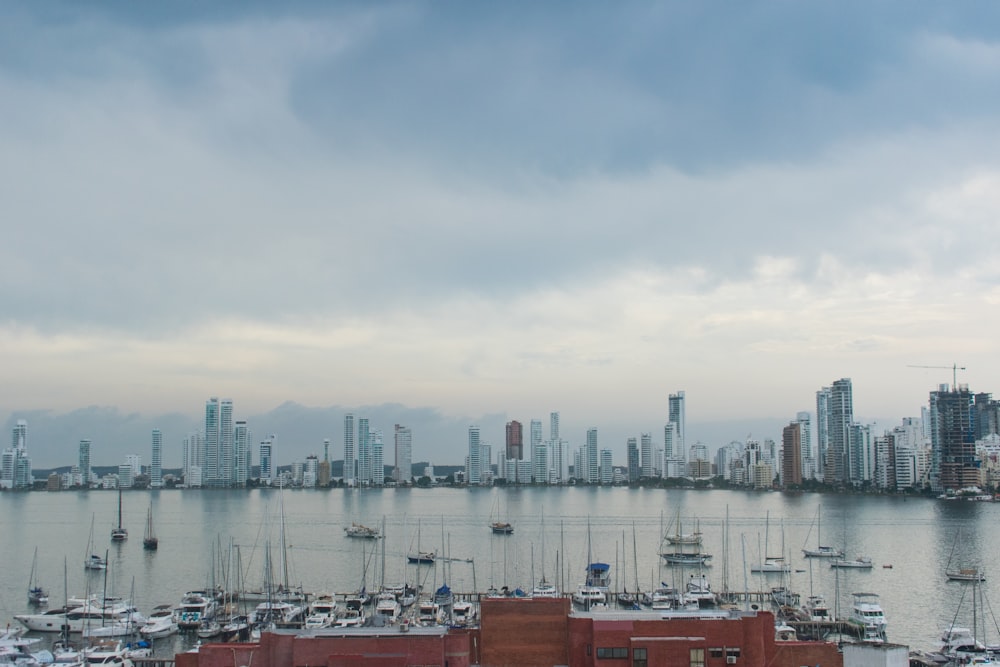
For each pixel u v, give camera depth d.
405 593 197.12
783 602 188.38
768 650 77.50
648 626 76.56
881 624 162.12
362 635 76.19
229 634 159.25
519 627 78.00
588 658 76.75
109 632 160.62
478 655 79.50
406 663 73.38
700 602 191.12
